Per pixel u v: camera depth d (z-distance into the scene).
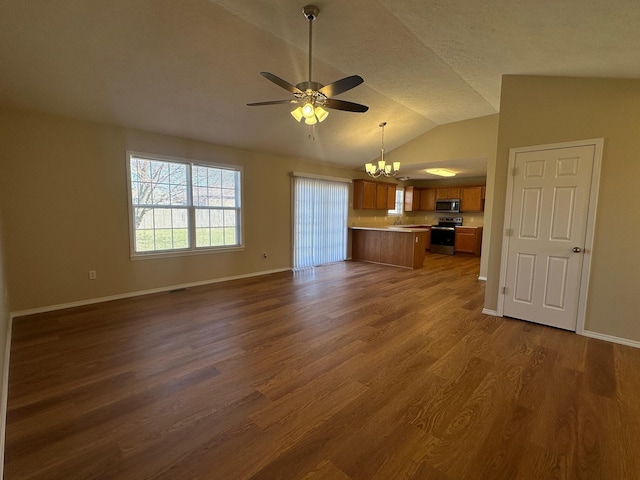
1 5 2.20
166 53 2.88
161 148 4.27
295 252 6.21
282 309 3.71
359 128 5.28
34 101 3.19
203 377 2.21
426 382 2.17
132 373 2.25
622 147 2.76
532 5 1.88
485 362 2.46
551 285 3.19
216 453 1.52
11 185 3.24
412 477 1.39
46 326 3.09
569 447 1.57
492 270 3.58
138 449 1.54
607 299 2.89
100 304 3.81
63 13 2.33
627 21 1.83
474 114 5.18
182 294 4.31
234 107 3.96
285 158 5.93
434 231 9.02
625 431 1.69
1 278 2.42
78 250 3.70
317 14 2.45
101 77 3.05
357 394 2.03
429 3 2.17
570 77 2.97
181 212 4.59
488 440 1.62
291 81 3.56
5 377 2.06
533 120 3.20
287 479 1.38
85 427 1.69
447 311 3.69
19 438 1.60
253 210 5.48
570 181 3.02
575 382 2.17
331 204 6.95
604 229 2.88
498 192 3.48
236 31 2.75
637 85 2.68
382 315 3.54
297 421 1.76
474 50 2.83
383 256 6.98
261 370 2.31
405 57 3.19
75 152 3.61
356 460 1.49
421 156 6.04
